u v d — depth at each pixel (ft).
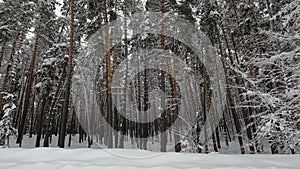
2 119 48.11
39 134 60.75
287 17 21.84
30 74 62.75
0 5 53.31
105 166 16.53
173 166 16.93
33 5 53.11
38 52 69.72
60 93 68.80
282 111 22.08
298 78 21.50
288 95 21.40
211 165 17.66
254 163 18.70
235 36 54.39
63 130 40.11
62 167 16.25
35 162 17.87
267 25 44.27
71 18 45.09
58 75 68.59
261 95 23.52
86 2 46.29
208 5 50.62
